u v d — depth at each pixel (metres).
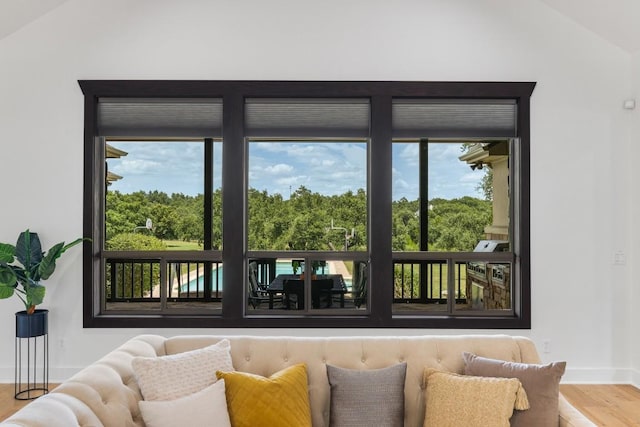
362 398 2.03
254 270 4.28
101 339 4.06
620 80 4.13
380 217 4.13
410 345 2.31
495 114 4.20
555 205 4.12
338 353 2.28
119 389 1.83
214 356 2.11
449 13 4.14
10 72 4.07
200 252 4.23
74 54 4.09
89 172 4.08
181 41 4.11
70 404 1.61
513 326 4.08
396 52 4.14
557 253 4.11
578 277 4.11
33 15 4.01
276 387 1.97
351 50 4.13
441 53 4.14
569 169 4.12
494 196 4.29
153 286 4.26
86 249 4.06
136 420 1.84
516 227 4.21
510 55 4.13
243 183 4.16
